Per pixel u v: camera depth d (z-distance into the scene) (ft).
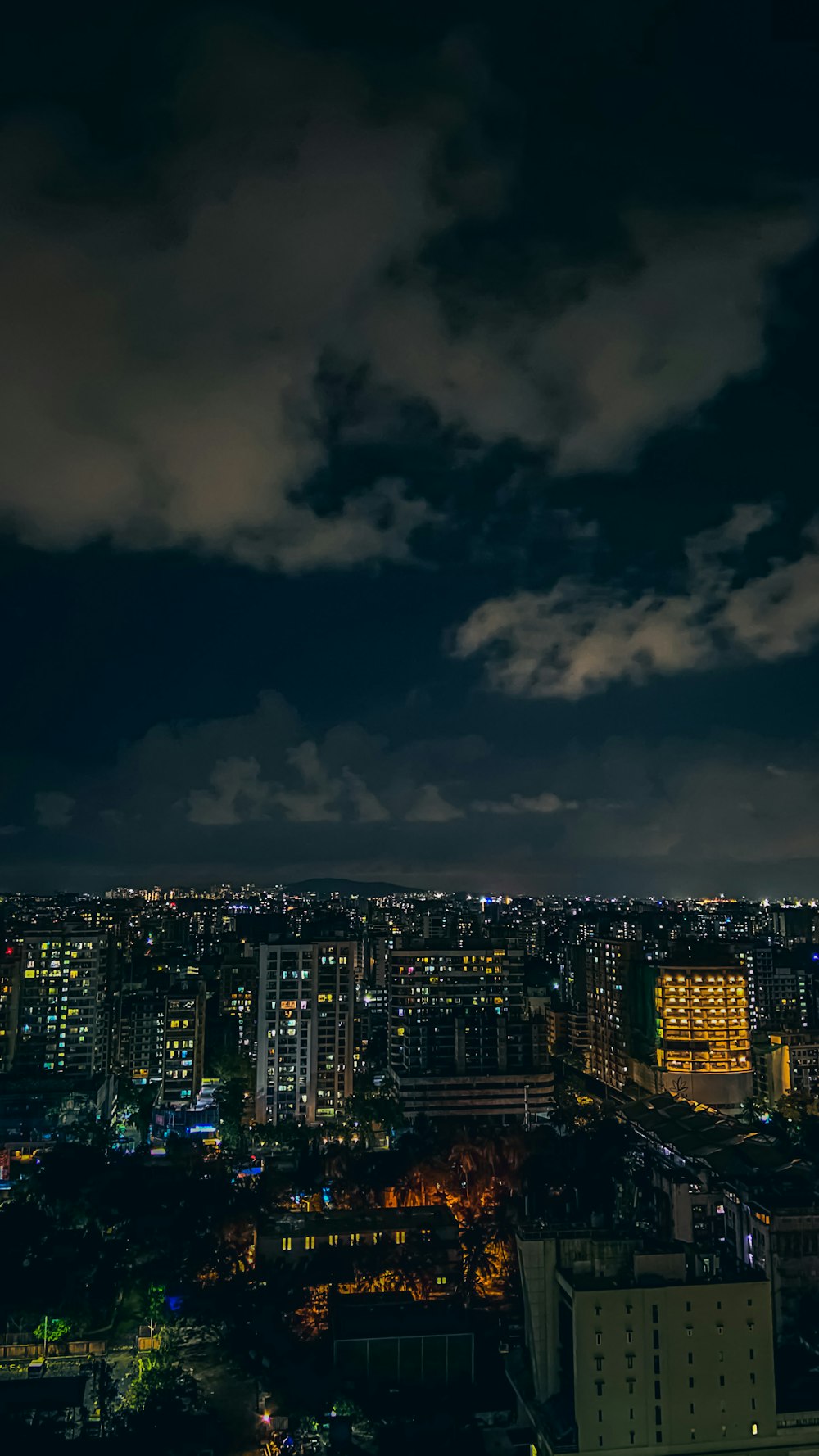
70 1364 578.25
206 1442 487.20
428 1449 484.33
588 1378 456.04
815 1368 515.91
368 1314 574.97
